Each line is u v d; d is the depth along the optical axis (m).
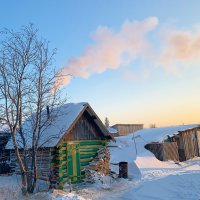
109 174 19.33
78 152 18.08
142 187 15.96
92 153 19.09
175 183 15.64
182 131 31.19
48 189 15.08
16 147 14.02
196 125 33.53
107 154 19.78
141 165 23.48
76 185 17.00
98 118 18.89
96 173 17.84
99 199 13.92
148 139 30.39
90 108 18.20
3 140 20.75
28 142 16.94
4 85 14.04
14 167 19.97
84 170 18.11
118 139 32.62
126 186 17.08
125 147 29.58
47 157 16.75
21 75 14.32
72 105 18.22
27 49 14.84
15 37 14.78
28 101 14.84
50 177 16.20
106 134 19.78
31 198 13.08
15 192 13.76
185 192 13.95
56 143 15.58
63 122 16.86
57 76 15.61
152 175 20.64
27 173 14.55
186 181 15.68
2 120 14.16
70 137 17.73
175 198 13.27
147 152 27.27
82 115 18.91
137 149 28.22
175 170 23.06
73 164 17.52
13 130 14.05
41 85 15.00
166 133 30.86
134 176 20.41
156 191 14.77
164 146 27.52
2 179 17.94
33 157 14.76
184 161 29.16
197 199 12.66
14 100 14.20
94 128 19.62
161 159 27.17
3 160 20.61
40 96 14.91
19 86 14.23
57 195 13.39
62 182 16.20
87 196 14.44
